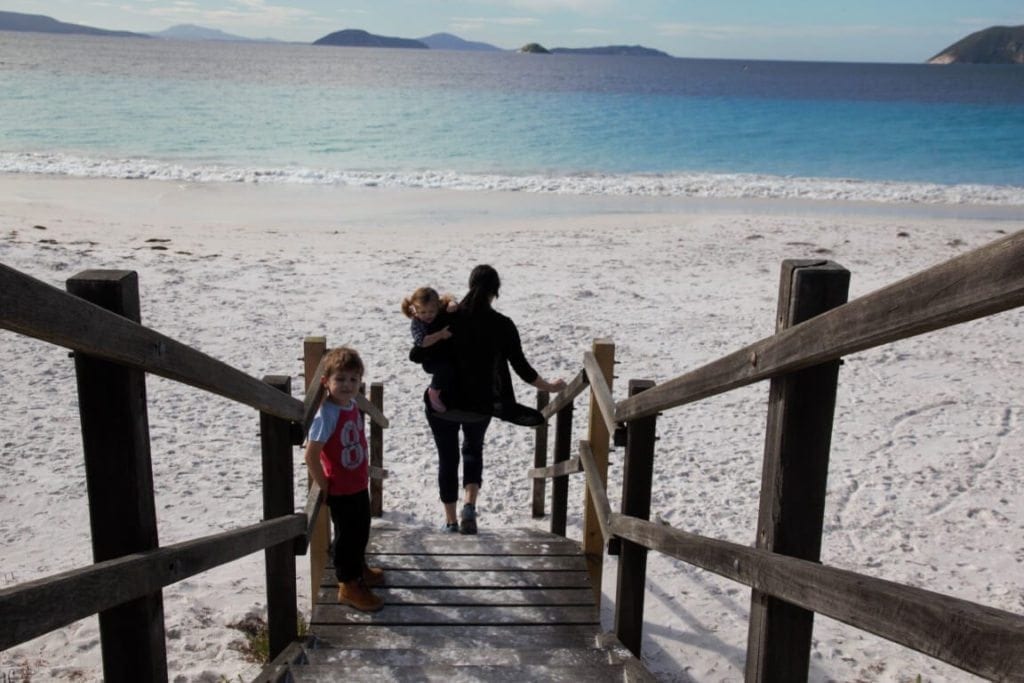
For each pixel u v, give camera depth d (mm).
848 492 7031
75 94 55906
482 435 5727
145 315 11484
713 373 2400
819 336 1772
